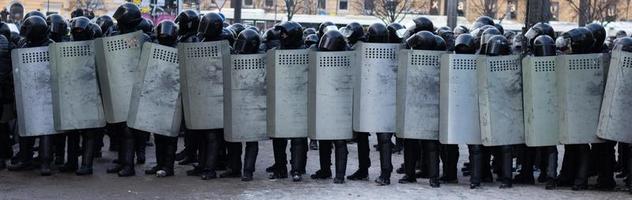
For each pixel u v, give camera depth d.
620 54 7.44
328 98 7.90
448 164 8.44
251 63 8.03
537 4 13.47
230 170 8.50
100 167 8.94
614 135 7.52
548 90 7.71
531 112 7.71
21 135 8.16
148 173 8.52
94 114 8.16
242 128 8.09
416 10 46.53
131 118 8.05
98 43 8.07
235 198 7.26
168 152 8.38
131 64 8.06
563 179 8.25
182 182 8.08
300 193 7.54
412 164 8.28
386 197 7.37
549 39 7.73
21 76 8.02
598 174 8.19
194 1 31.39
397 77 7.89
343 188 7.85
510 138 7.79
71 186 7.70
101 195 7.28
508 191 7.80
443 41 7.93
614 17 37.75
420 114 7.83
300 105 8.05
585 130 7.70
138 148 9.30
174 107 8.09
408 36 8.45
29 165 8.62
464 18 47.75
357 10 47.81
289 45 8.09
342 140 8.05
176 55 8.05
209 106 8.02
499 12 48.31
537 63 7.67
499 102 7.72
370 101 7.91
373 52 7.88
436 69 7.79
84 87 8.09
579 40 7.59
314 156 10.69
